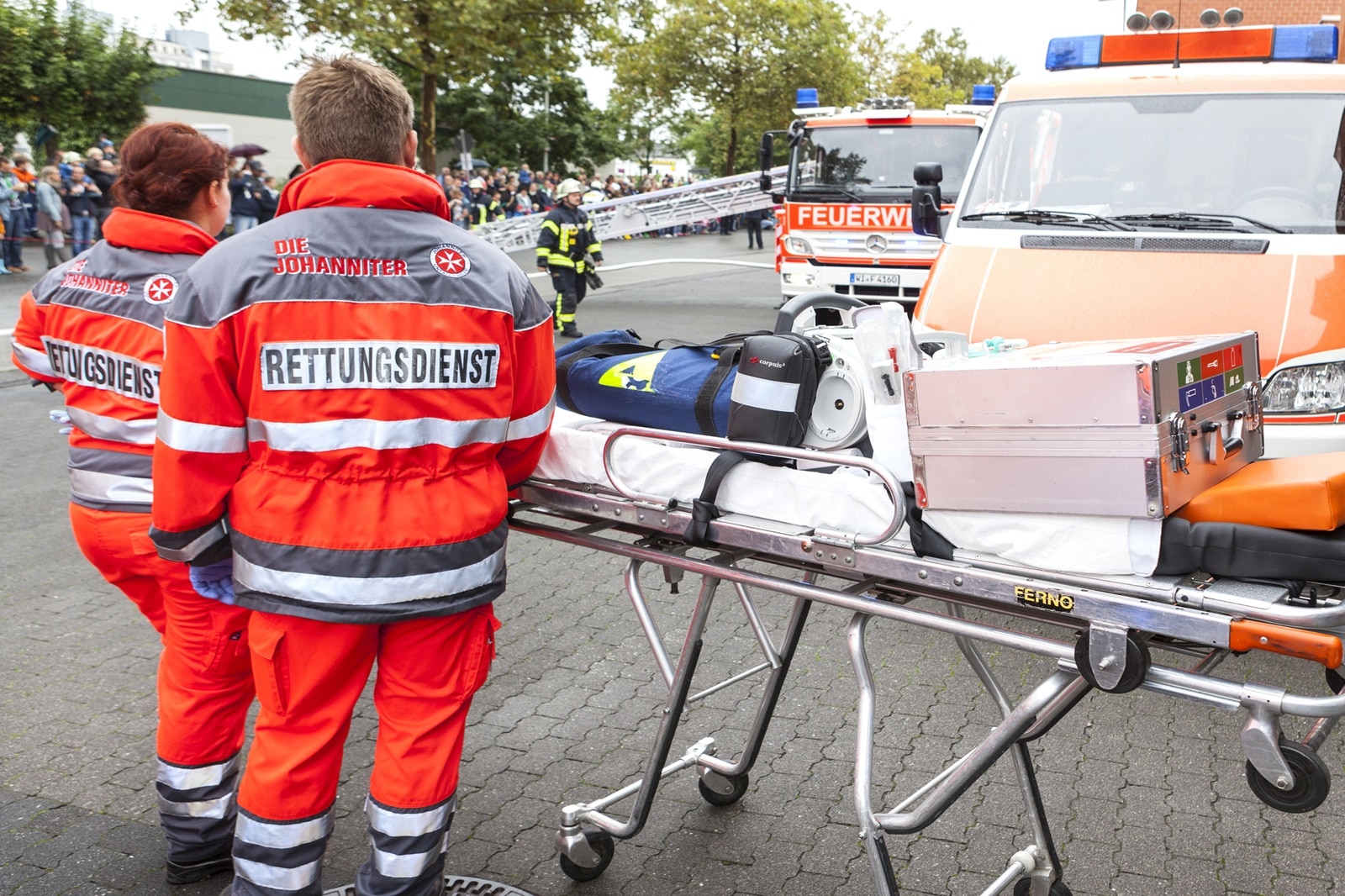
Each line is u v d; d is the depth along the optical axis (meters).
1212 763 3.57
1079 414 2.00
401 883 2.31
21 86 25.88
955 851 3.12
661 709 3.97
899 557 2.22
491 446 2.31
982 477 2.13
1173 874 3.00
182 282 2.15
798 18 33.62
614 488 2.64
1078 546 2.06
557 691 4.13
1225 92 5.35
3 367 10.47
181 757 2.82
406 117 2.32
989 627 2.14
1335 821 3.23
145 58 28.09
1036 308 4.73
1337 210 4.80
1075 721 3.85
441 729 2.33
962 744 3.70
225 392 2.16
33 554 5.61
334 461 2.15
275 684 2.24
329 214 2.18
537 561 5.60
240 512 2.23
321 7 18.28
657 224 19.23
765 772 3.54
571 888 2.96
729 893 2.93
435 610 2.23
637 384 2.82
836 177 12.57
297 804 2.30
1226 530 1.96
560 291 12.68
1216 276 4.59
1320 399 4.34
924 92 43.78
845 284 12.65
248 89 37.97
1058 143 5.46
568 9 19.75
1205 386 2.13
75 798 3.37
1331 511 1.88
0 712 3.92
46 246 17.38
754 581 2.40
